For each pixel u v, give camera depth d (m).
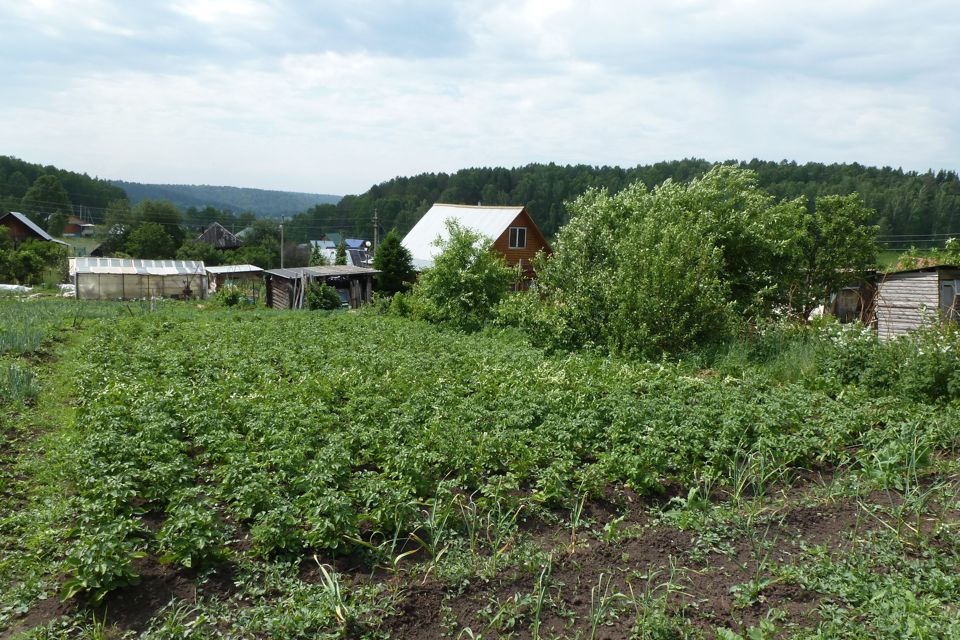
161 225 71.75
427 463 8.59
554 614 5.73
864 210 29.00
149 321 25.50
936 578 6.01
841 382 13.42
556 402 11.01
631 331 17.45
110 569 5.68
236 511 7.19
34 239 62.56
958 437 10.00
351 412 10.78
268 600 5.82
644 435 9.49
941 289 25.97
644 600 5.82
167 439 9.12
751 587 6.01
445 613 5.67
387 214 117.56
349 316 30.50
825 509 7.79
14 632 5.27
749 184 24.73
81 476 7.73
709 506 7.94
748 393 12.31
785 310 22.83
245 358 16.08
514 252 43.28
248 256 73.50
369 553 6.65
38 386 12.68
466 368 14.75
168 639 5.14
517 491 8.20
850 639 5.27
